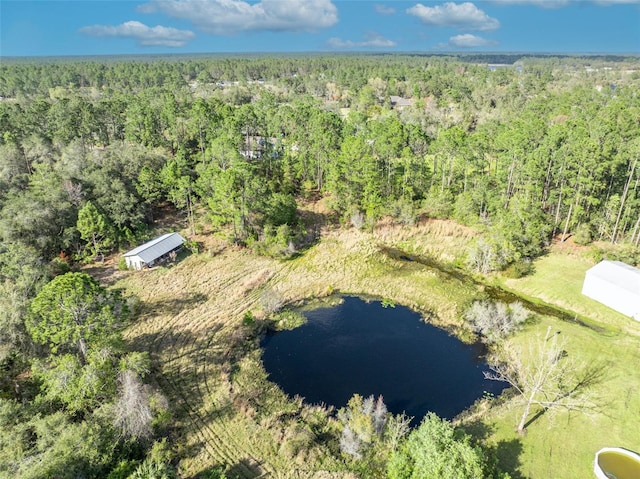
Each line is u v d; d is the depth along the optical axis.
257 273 56.19
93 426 27.98
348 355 42.06
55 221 55.72
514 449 30.23
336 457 30.64
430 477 25.02
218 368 39.06
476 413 34.28
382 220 69.69
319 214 73.50
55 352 33.91
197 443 31.20
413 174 74.56
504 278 55.38
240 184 61.28
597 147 54.94
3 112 86.69
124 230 60.59
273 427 32.78
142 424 29.31
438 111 140.38
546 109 115.06
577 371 37.81
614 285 46.25
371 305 50.69
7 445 26.02
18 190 62.75
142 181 64.56
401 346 43.44
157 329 44.06
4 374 34.12
